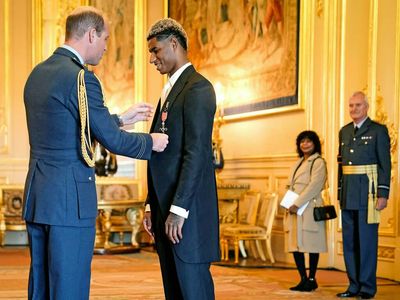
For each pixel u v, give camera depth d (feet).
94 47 10.88
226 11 33.60
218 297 19.53
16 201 36.58
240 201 30.81
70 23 10.82
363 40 25.41
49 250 10.37
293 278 23.71
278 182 29.53
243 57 32.24
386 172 19.43
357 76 25.63
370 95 24.84
